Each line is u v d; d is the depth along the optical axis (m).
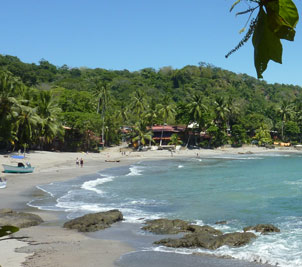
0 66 120.94
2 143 63.66
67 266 13.27
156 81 191.25
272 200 26.97
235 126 116.31
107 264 13.71
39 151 70.00
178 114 103.75
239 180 40.44
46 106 67.56
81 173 46.41
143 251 15.43
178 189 33.53
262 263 13.82
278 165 62.34
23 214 20.88
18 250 15.09
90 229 18.70
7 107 51.81
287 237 16.95
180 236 17.89
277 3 1.49
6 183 35.06
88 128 79.38
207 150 103.50
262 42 1.54
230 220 20.94
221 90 194.25
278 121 136.62
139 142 95.31
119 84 169.75
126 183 37.72
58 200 27.33
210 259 14.39
